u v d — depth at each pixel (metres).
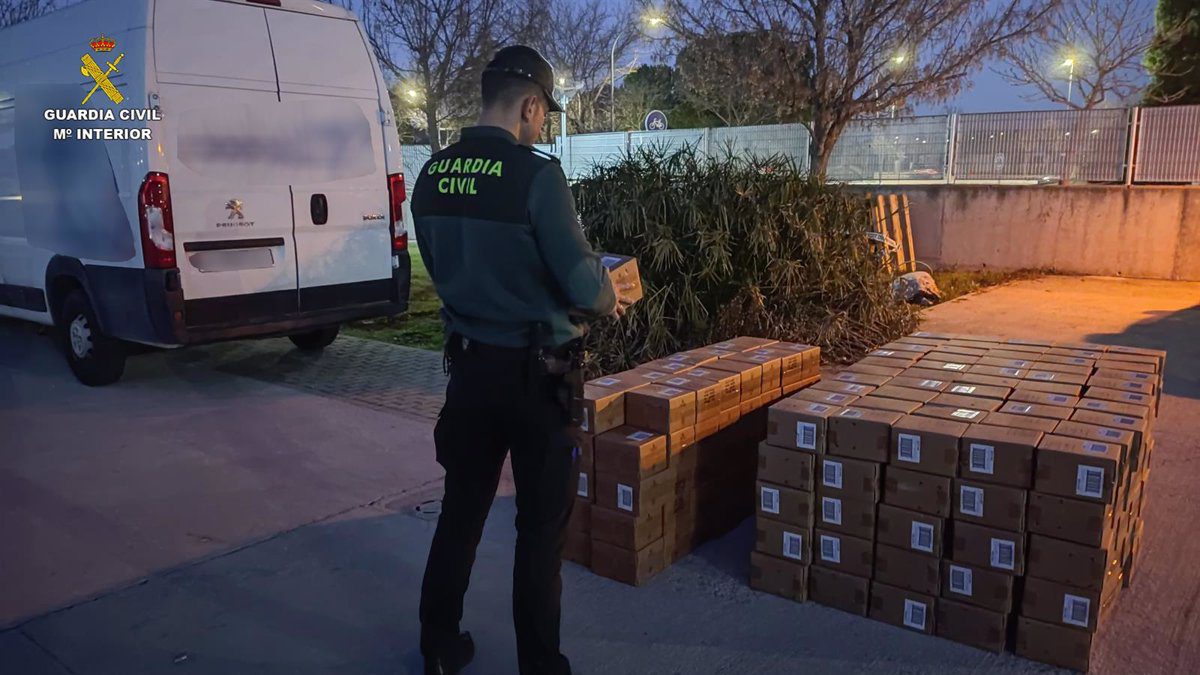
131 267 5.51
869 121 12.27
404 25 11.32
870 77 9.98
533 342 2.40
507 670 2.81
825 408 3.12
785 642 2.91
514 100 2.45
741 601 3.19
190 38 5.45
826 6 9.51
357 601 3.24
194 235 5.50
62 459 4.76
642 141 14.69
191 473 4.54
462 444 2.55
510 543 3.70
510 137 2.45
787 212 6.20
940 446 2.80
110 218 5.61
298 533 3.81
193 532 3.84
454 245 2.42
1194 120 10.41
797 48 9.65
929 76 9.71
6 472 4.57
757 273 6.17
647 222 5.84
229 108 5.63
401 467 4.61
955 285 10.11
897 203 10.73
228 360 7.09
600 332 5.83
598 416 3.31
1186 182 10.59
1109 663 2.73
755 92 10.18
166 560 3.57
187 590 3.32
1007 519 2.73
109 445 4.99
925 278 9.13
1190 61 15.05
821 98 9.91
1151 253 10.55
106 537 3.79
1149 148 10.75
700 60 10.53
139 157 5.31
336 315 6.30
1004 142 11.77
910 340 4.35
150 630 3.04
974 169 12.07
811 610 3.11
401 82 11.95
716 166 6.34
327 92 6.16
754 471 3.98
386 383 6.32
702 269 5.91
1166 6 15.09
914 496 2.88
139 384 6.36
